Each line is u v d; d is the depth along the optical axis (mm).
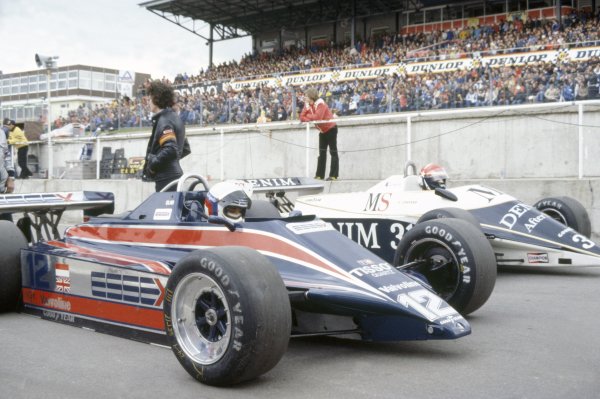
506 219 7695
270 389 3756
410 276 4652
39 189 16203
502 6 32781
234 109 21578
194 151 17125
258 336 3623
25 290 5695
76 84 50656
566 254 7336
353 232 8359
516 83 16016
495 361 4281
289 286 4270
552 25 27469
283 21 40375
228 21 40719
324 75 27062
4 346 4688
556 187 10117
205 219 5430
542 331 5059
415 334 4254
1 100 51844
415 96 17141
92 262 5066
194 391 3729
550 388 3723
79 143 20000
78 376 3996
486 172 13000
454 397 3588
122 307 4844
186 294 4012
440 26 34875
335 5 37156
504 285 7148
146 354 4484
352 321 4625
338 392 3691
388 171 14086
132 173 16719
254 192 8500
